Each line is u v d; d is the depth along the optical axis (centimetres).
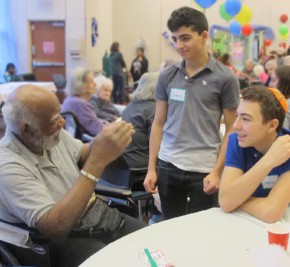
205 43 197
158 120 222
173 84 207
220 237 129
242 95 151
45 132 156
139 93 287
